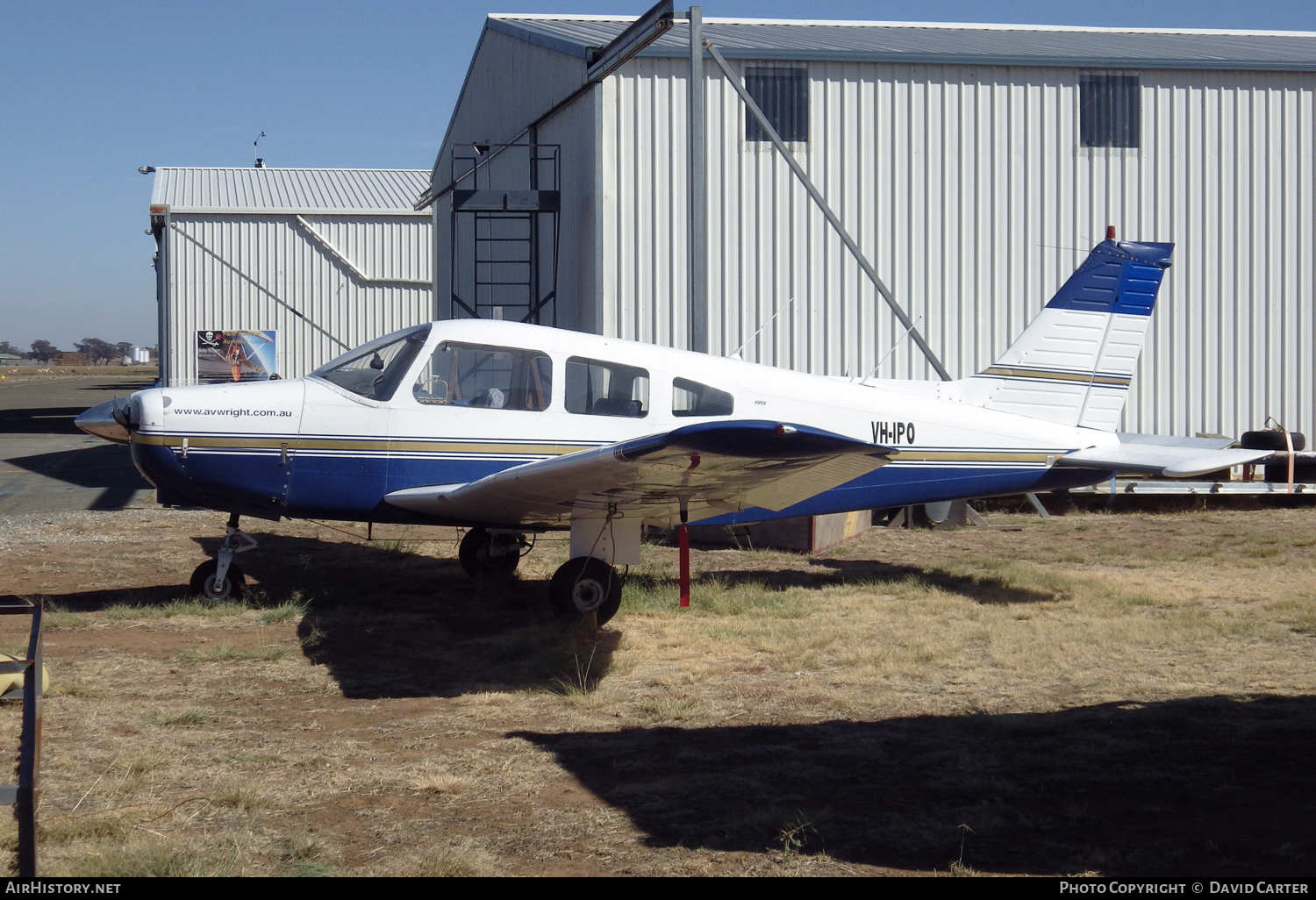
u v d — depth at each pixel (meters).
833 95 11.70
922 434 7.38
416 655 5.60
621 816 3.38
